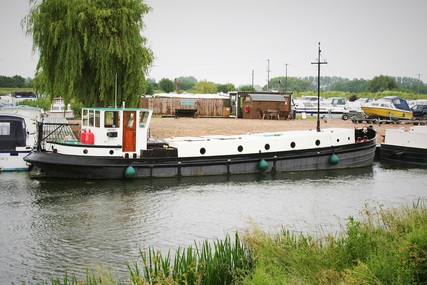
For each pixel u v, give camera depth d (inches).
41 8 1397.6
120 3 1451.8
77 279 586.6
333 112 2962.6
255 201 979.9
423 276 460.4
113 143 1135.6
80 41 1390.3
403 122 2476.6
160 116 2822.3
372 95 5206.7
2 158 1200.2
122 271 608.7
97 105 1491.1
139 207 919.0
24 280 588.7
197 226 807.7
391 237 543.2
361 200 998.4
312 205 953.5
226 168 1216.8
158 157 1152.2
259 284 438.0
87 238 742.5
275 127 2145.7
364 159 1384.1
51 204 928.3
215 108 2886.3
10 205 917.2
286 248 527.8
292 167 1286.9
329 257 506.3
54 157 1093.8
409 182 1195.3
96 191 1032.2
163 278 461.4
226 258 517.7
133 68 1446.9
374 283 438.6
